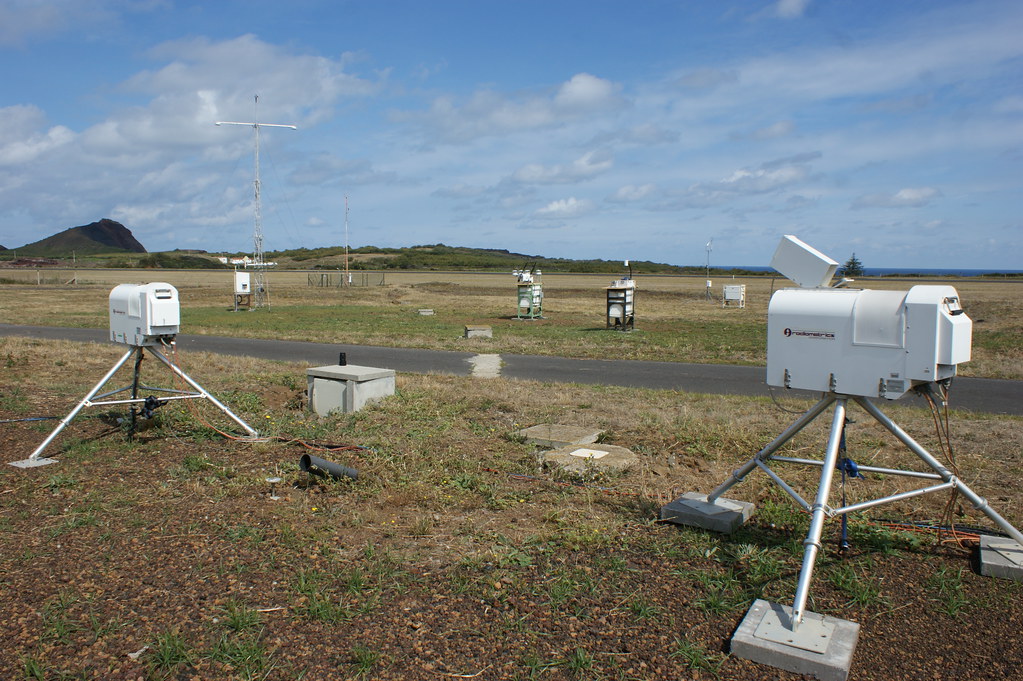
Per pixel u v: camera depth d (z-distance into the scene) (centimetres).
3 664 339
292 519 532
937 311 376
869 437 794
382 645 356
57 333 2223
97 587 417
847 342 405
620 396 1073
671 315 3372
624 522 525
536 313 3319
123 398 1005
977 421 902
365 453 734
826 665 325
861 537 490
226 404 967
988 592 412
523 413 940
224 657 343
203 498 582
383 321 2850
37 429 810
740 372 1438
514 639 362
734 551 466
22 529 509
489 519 538
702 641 359
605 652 349
